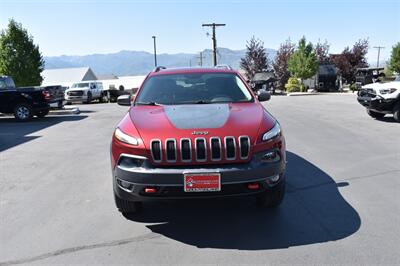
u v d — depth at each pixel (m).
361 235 3.81
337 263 3.28
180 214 4.49
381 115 12.83
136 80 64.25
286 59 47.88
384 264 3.25
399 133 9.73
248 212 4.48
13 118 17.16
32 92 15.46
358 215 4.33
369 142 8.55
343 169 6.28
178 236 3.92
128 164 3.83
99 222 4.32
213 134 3.77
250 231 3.98
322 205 4.66
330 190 5.22
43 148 8.95
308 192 5.15
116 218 4.43
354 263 3.27
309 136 9.49
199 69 5.74
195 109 4.49
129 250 3.64
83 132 11.46
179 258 3.46
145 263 3.38
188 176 3.63
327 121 12.41
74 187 5.70
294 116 14.06
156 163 3.74
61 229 4.16
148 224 4.24
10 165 7.28
